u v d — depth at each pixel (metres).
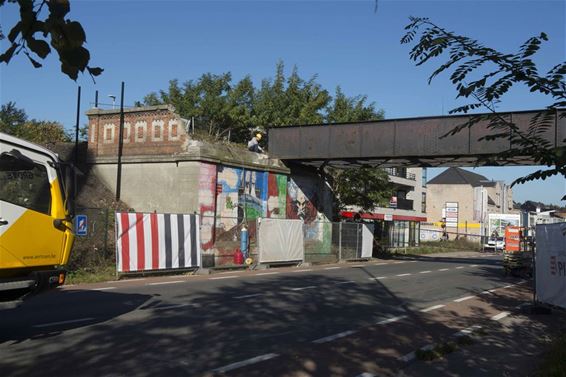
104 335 8.09
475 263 29.97
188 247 18.11
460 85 3.37
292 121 35.88
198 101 37.72
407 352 7.65
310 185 30.84
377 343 8.20
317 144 26.86
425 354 7.32
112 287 13.86
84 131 40.06
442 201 78.88
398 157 24.81
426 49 3.38
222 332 8.62
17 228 7.19
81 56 2.48
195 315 10.02
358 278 18.25
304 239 25.62
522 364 7.11
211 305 11.24
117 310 10.29
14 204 7.16
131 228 16.31
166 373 6.24
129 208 23.81
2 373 6.05
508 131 3.56
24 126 36.88
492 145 22.27
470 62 3.30
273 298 12.57
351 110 35.31
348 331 9.05
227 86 38.53
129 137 24.64
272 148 28.09
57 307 10.51
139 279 16.00
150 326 8.88
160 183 23.53
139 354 7.05
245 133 37.47
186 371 6.35
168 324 9.09
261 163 26.33
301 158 27.25
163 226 17.25
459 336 8.77
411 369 6.78
